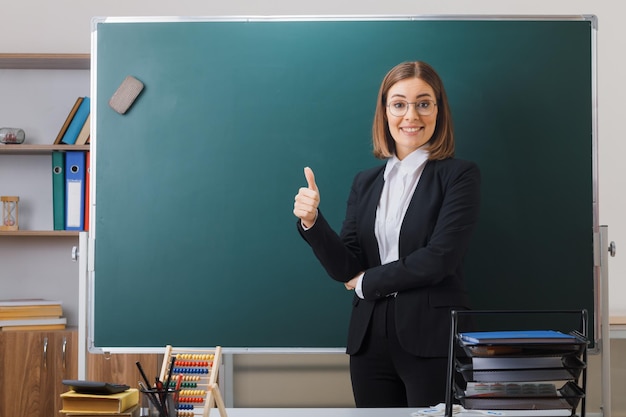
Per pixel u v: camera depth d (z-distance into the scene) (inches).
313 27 123.7
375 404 111.2
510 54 122.1
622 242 154.3
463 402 67.3
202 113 124.2
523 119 121.6
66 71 156.6
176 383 73.5
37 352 140.6
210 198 123.9
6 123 155.9
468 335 68.0
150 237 124.0
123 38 124.6
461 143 121.3
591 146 121.3
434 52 122.3
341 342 123.3
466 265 120.5
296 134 123.5
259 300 123.8
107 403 66.6
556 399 67.1
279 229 123.8
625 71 155.6
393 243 113.2
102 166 124.3
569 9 156.4
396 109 120.2
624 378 136.5
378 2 156.3
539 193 120.9
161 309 123.9
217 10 156.2
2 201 150.9
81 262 124.3
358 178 118.8
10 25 155.8
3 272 154.7
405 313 108.3
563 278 120.3
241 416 80.8
